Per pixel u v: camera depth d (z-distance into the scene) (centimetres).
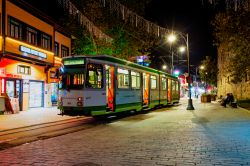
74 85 1750
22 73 2552
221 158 809
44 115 2183
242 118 1952
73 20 3491
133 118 2038
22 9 2503
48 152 915
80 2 3061
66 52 3522
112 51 3428
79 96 1723
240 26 2458
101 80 1828
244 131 1328
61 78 1795
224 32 2552
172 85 3550
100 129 1455
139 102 2366
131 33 3503
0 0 2177
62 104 1775
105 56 1883
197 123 1658
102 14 3212
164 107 3353
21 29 2512
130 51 3572
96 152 902
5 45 2191
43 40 2905
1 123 1706
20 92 2541
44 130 1491
